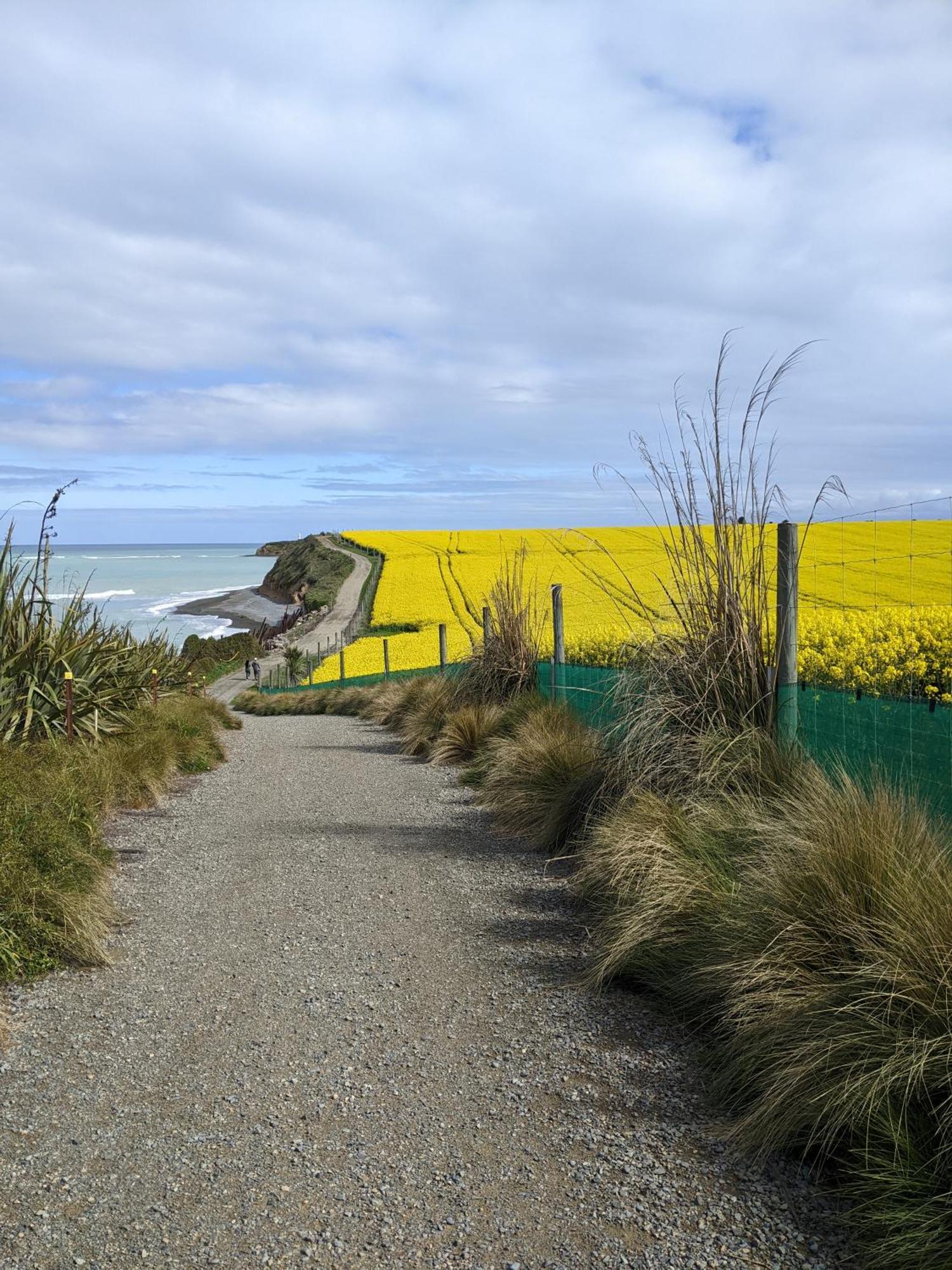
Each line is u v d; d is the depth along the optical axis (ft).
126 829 23.36
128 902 17.15
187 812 25.85
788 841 12.01
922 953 8.96
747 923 10.99
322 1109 9.71
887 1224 7.17
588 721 25.20
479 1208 7.97
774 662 17.65
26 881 14.17
